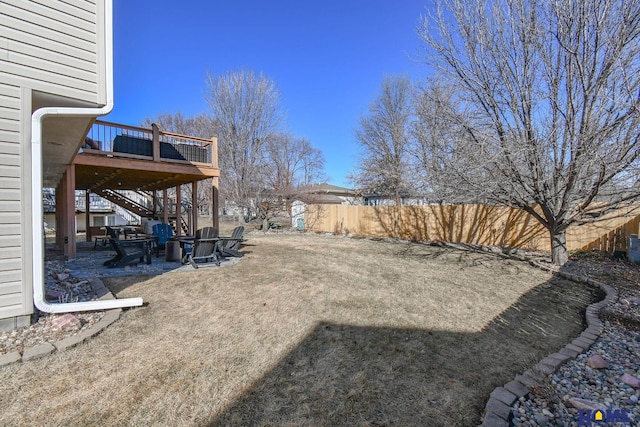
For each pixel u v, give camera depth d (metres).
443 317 3.76
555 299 4.59
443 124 7.59
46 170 7.66
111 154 7.52
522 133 6.52
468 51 6.84
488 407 2.02
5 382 2.17
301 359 2.65
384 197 21.20
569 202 6.39
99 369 2.40
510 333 3.33
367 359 2.69
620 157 5.18
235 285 4.98
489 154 6.31
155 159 8.30
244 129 18.97
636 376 2.45
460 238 11.19
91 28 3.41
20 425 1.78
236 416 1.93
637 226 7.55
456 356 2.78
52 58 3.16
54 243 10.88
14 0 2.96
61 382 2.21
